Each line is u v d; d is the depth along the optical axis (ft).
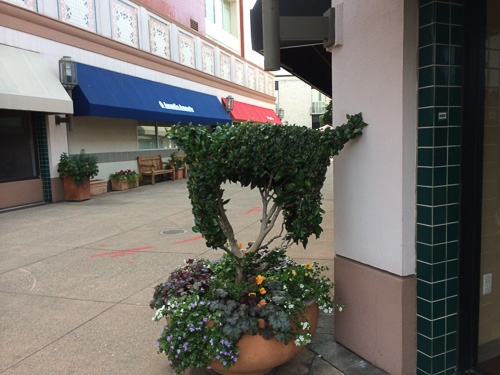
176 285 9.00
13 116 31.71
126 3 40.86
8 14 28.60
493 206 8.17
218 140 7.80
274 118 77.51
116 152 42.75
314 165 8.18
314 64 19.17
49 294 13.88
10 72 27.71
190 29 51.93
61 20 33.30
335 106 9.38
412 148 7.82
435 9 7.22
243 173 8.59
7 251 19.34
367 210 8.74
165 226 24.38
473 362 8.32
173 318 8.05
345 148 9.18
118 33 39.99
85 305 12.88
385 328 8.55
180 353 7.82
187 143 7.91
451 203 7.82
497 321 8.62
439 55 7.34
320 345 9.93
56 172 34.01
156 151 49.96
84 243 20.65
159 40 46.24
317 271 10.05
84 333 10.99
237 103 64.90
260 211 28.35
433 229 7.72
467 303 8.11
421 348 8.25
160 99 43.70
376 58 8.11
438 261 7.85
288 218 9.29
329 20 8.94
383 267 8.46
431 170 7.57
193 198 8.16
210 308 8.00
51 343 10.48
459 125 7.69
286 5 12.06
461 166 7.78
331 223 23.32
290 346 8.16
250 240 20.36
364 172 8.70
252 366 7.97
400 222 7.94
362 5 8.36
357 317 9.29
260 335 7.80
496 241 8.32
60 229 23.89
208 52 56.59
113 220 26.35
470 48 7.52
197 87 53.72
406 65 7.56
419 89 7.65
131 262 17.30
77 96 33.65
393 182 7.99
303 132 8.20
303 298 8.77
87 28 36.14
